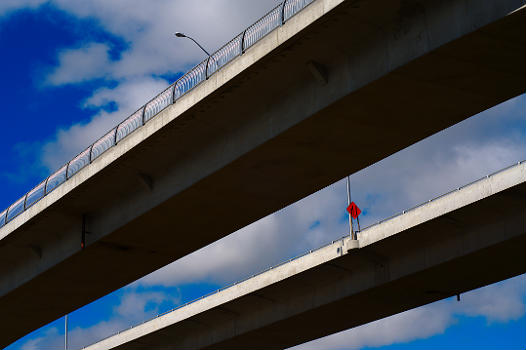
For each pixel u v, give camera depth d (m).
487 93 25.08
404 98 25.33
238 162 29.36
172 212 33.28
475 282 45.03
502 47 22.72
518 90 24.98
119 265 38.69
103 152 33.09
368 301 47.44
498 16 21.47
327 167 29.69
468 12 22.25
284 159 29.16
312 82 26.59
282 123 27.48
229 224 34.44
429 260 42.69
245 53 26.77
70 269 39.16
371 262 45.34
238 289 51.25
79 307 44.97
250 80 27.23
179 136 30.59
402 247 43.59
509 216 39.19
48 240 39.38
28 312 45.50
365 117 26.42
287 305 50.47
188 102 28.89
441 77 24.27
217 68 27.94
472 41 22.48
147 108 31.02
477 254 40.72
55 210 36.41
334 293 47.50
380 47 24.55
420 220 41.34
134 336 59.91
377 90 24.97
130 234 35.41
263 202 32.41
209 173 30.30
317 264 46.16
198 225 34.50
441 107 25.81
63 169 35.62
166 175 32.62
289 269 47.94
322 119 26.56
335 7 23.62
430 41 23.11
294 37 25.00
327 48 25.53
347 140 27.80
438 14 23.05
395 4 23.50
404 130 27.17
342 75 25.62
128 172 33.31
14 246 40.38
